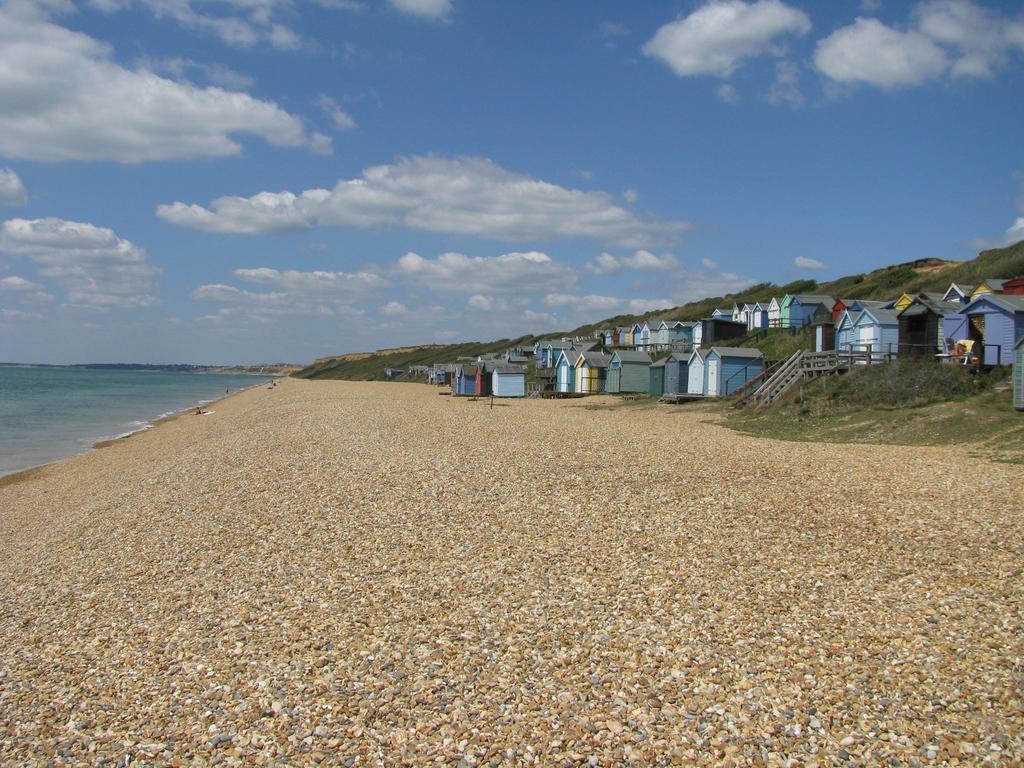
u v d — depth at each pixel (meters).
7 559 18.05
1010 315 36.84
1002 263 69.69
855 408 36.34
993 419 30.25
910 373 37.00
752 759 7.89
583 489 20.95
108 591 14.51
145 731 9.12
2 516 24.39
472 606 12.44
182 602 13.51
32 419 66.00
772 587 12.77
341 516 18.97
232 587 14.09
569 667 10.09
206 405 87.44
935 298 45.00
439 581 13.73
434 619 11.96
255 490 23.16
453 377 97.81
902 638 10.53
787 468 23.78
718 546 15.21
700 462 25.22
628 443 31.19
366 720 9.05
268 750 8.56
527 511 18.61
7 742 9.05
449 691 9.63
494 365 83.12
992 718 8.39
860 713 8.62
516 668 10.13
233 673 10.48
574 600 12.46
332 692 9.77
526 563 14.49
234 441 38.03
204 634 11.95
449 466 25.80
